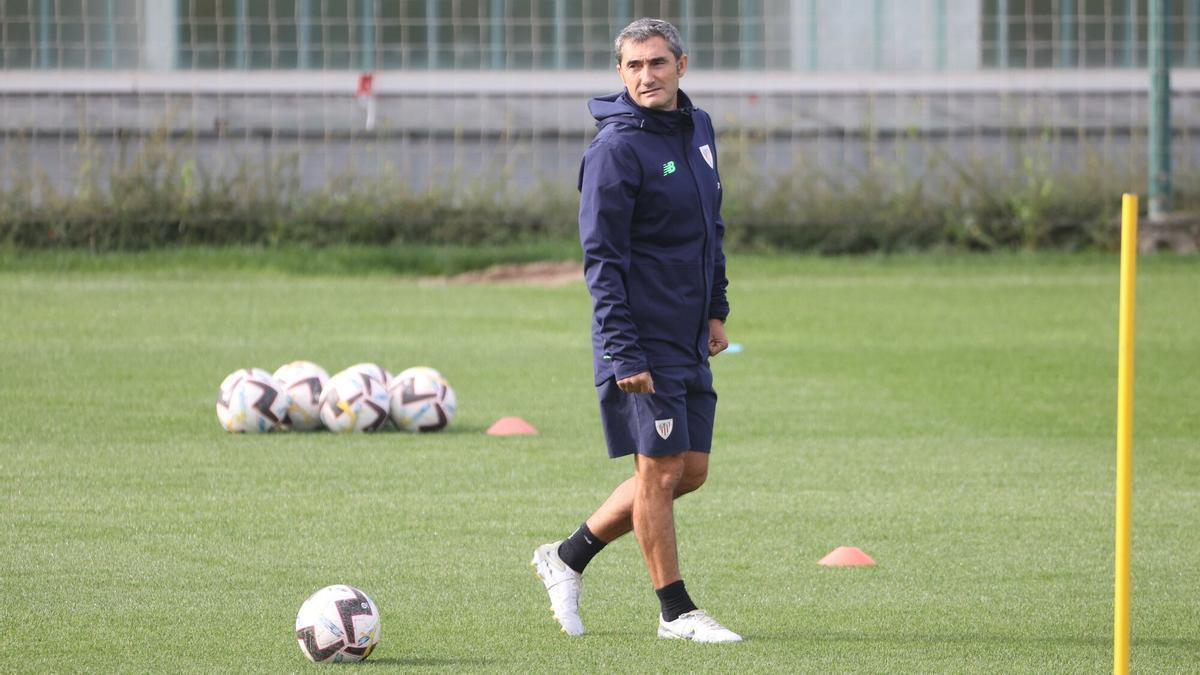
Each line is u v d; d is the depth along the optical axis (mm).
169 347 55812
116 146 86812
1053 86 93000
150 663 20391
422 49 93312
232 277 78188
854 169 89188
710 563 26562
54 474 33969
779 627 22453
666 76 20734
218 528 28906
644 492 21312
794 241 87938
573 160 91750
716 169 21688
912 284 77375
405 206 85875
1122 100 92562
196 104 89438
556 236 86562
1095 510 30984
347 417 39688
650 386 20734
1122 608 17203
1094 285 76562
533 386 48344
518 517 30109
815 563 26562
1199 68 94062
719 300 22688
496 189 87312
